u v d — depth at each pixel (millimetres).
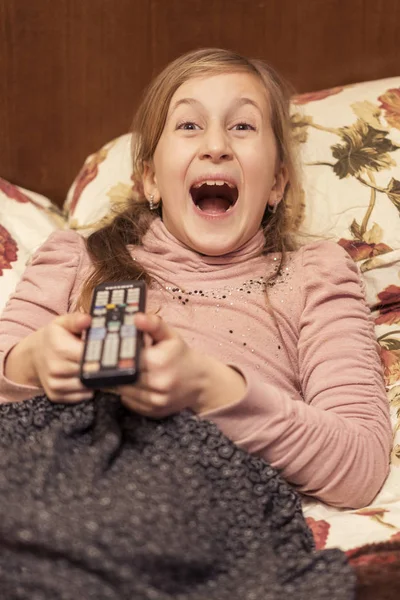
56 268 1054
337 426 841
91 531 625
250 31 1406
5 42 1395
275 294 1013
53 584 610
